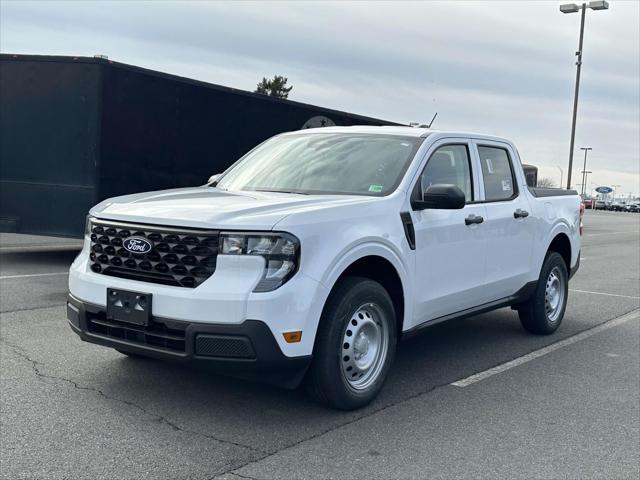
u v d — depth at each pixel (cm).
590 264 1586
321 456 414
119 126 1106
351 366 481
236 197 509
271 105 1386
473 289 611
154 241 448
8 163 1131
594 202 9119
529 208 698
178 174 1208
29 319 729
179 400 498
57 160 1104
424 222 542
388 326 507
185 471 386
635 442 455
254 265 427
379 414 490
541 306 740
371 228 487
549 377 602
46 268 1118
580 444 449
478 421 485
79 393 505
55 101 1099
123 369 562
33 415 461
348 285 472
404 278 519
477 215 608
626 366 646
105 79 1078
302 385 479
